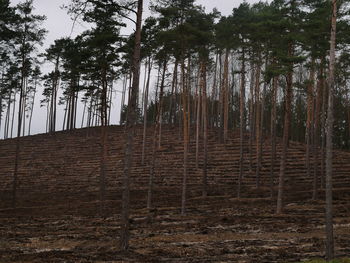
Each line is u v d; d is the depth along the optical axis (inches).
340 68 941.2
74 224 786.8
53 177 1531.7
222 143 1784.0
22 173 1608.0
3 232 691.4
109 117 1796.3
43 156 1845.5
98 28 891.4
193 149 1707.7
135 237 626.8
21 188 1407.5
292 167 1444.4
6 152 1973.4
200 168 1472.7
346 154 1692.9
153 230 692.7
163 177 1405.0
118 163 1615.4
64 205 1117.1
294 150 1678.2
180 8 948.6
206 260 452.1
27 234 666.8
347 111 1966.0
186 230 684.7
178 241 587.5
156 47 1005.2
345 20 859.4
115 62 956.0
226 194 1181.1
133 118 520.7
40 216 936.9
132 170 1507.1
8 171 1647.4
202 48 1010.1
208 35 941.8
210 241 584.7
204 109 1199.6
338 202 999.0
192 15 970.7
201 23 995.3
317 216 817.5
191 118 2532.0
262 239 594.9
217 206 1006.4
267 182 1302.9
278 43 956.6
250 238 605.3
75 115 2519.7
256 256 472.7
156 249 522.9
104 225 759.7
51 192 1334.9
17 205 1131.3
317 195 1108.5
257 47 1135.6
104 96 994.1
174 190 1259.8
